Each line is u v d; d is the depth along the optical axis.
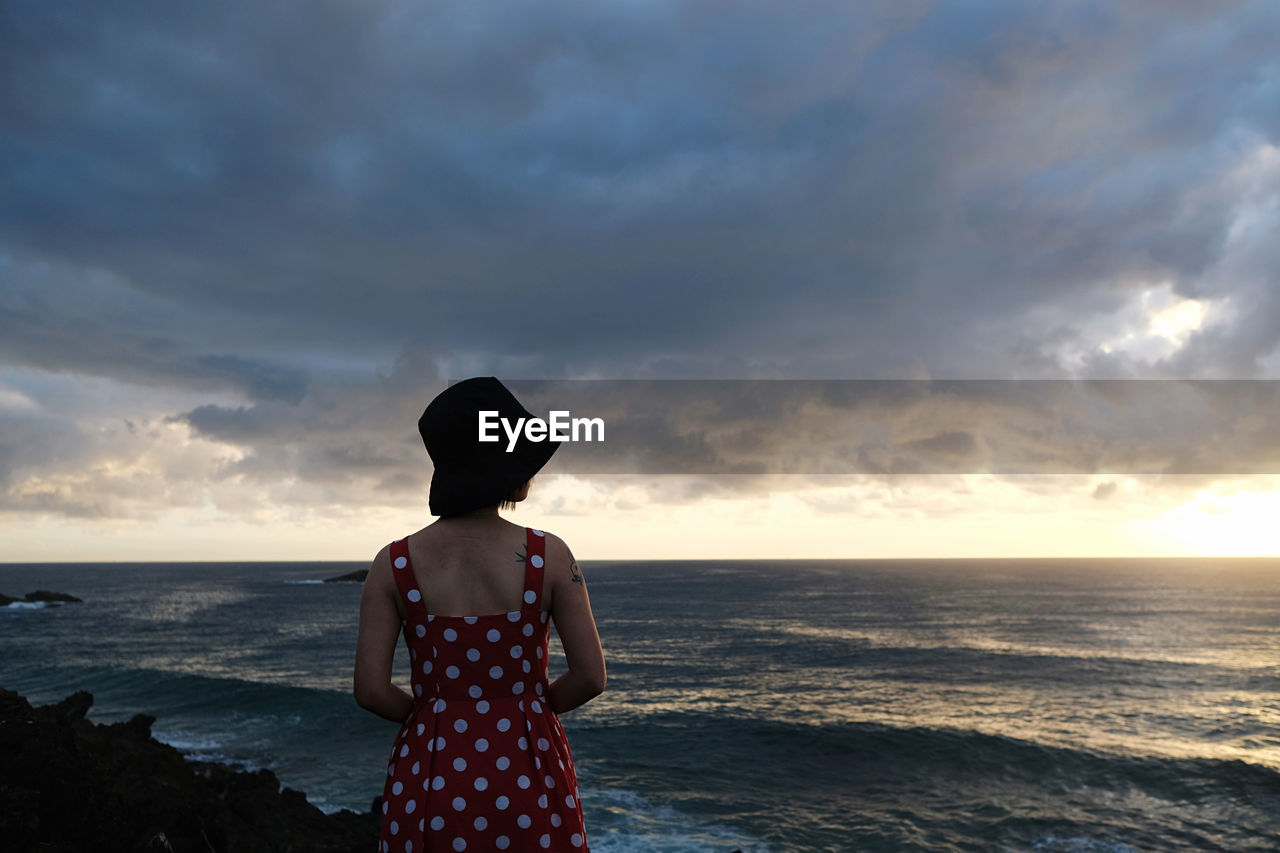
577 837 1.74
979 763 20.53
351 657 48.16
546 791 1.73
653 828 15.15
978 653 49.06
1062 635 60.69
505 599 1.76
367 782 17.98
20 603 107.12
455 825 1.67
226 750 21.50
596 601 106.06
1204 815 16.23
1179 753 21.39
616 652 50.94
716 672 41.16
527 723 1.76
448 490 1.78
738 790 17.97
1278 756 21.23
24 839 4.25
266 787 11.10
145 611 94.19
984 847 14.30
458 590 1.76
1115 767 19.91
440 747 1.71
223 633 66.38
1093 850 14.19
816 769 20.06
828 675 39.81
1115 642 55.72
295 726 24.89
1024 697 32.50
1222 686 35.69
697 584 155.38
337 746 21.95
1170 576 187.75
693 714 27.69
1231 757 20.70
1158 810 16.55
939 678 38.56
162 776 9.42
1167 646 53.06
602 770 19.84
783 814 16.11
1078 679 38.09
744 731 24.48
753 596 116.06
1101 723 26.61
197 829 5.88
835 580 171.88
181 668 42.09
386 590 1.79
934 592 123.69
